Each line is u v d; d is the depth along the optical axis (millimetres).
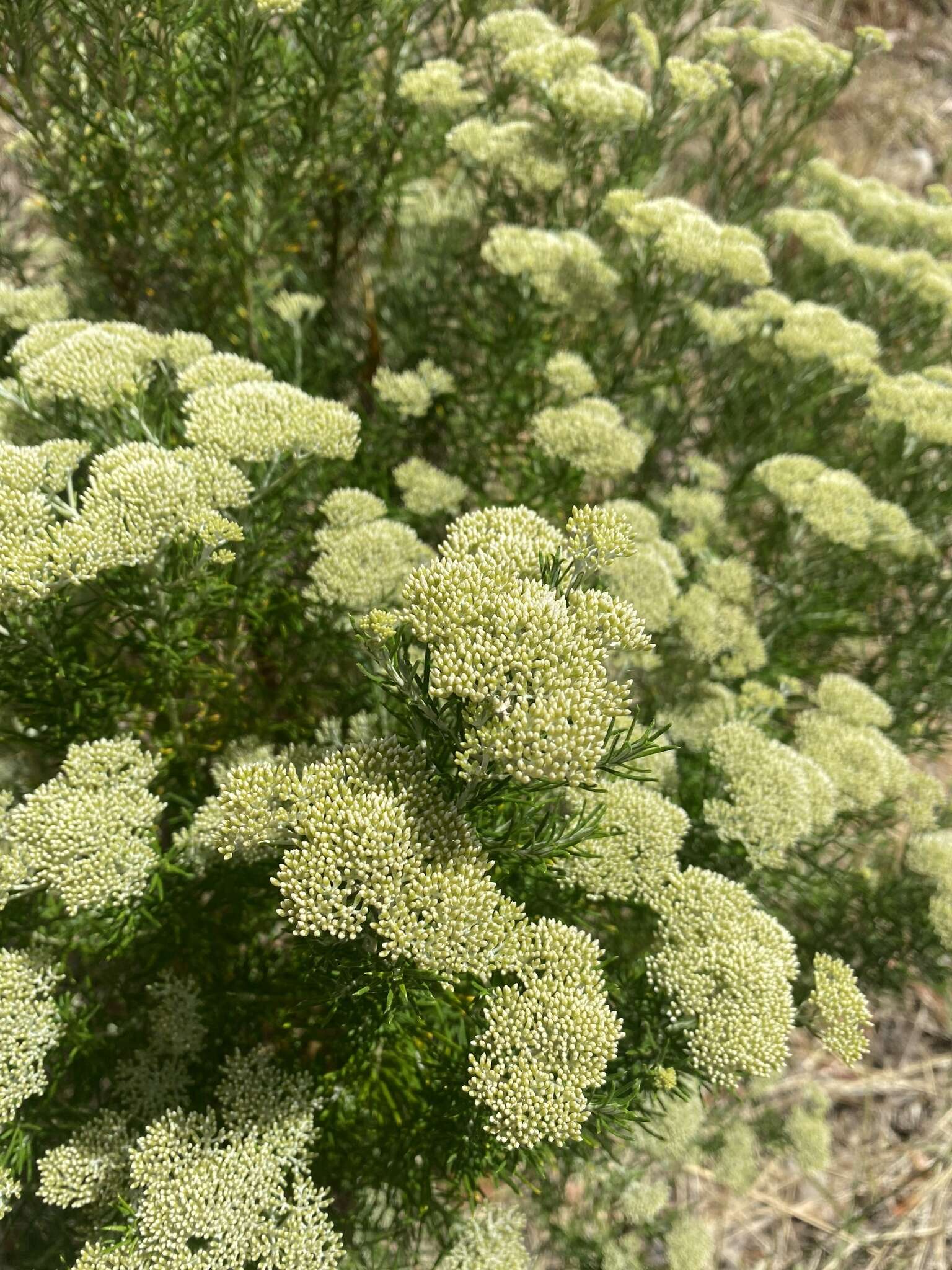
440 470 401
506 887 236
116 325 269
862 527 323
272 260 373
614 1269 326
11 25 248
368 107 361
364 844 171
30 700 246
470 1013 214
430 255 420
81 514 218
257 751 273
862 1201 413
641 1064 210
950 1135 428
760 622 375
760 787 256
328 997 187
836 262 408
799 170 443
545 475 330
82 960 259
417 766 183
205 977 274
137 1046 254
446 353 402
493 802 187
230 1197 206
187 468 229
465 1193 267
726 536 379
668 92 383
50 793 218
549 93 350
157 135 311
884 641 424
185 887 247
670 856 229
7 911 238
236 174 325
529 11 375
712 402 438
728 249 343
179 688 283
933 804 317
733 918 220
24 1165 231
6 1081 209
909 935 310
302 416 241
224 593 250
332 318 425
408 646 179
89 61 280
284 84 325
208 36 284
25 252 383
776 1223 406
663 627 293
